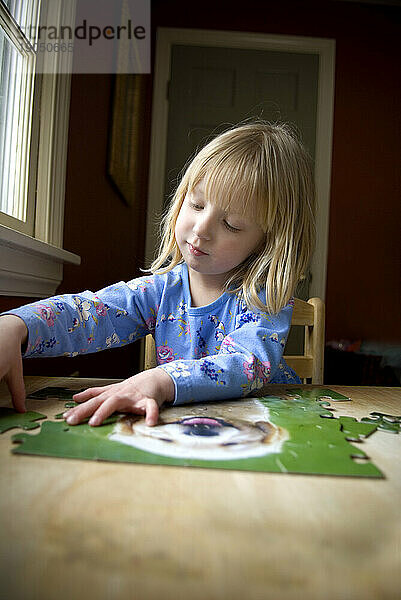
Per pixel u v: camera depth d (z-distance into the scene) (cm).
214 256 89
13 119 120
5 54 112
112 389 63
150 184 389
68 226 164
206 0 399
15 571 26
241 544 30
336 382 314
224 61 400
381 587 26
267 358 83
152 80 393
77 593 25
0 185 114
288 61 405
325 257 409
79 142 171
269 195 89
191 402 69
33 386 79
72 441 48
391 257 415
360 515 35
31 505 34
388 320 414
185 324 103
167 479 40
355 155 411
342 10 408
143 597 25
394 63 411
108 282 248
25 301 120
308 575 27
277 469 43
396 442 53
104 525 32
